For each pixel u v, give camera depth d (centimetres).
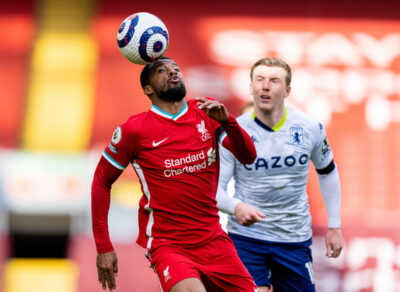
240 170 1859
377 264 4044
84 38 5944
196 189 1476
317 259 3991
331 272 3934
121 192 4566
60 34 5938
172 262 1447
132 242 4162
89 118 5291
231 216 1909
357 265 4019
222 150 1819
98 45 5894
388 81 5581
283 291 1934
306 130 1852
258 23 6025
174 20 6031
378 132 5253
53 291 3919
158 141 1470
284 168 1839
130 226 4306
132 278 3884
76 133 5144
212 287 1523
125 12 6141
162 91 1473
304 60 5712
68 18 6056
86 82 5562
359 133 5234
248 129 1853
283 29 5978
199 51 5766
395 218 4562
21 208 4469
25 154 4844
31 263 4112
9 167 4581
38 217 4462
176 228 1478
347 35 5912
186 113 1503
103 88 5531
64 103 5381
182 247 1484
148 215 1518
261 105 1812
